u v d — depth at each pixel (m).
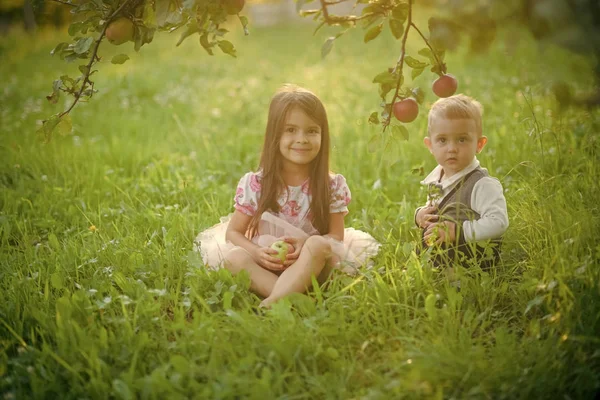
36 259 3.36
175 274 3.23
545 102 5.75
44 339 2.54
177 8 2.52
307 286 2.96
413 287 2.88
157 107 8.16
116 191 4.65
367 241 3.39
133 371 2.27
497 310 2.84
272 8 24.66
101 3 2.53
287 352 2.38
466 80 7.65
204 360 2.42
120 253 3.36
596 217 3.12
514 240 3.25
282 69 11.40
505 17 1.89
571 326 2.46
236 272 3.07
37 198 4.42
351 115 6.66
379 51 12.41
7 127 6.58
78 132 6.66
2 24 18.78
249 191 3.36
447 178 3.15
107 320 2.71
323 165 3.35
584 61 2.08
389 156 3.04
